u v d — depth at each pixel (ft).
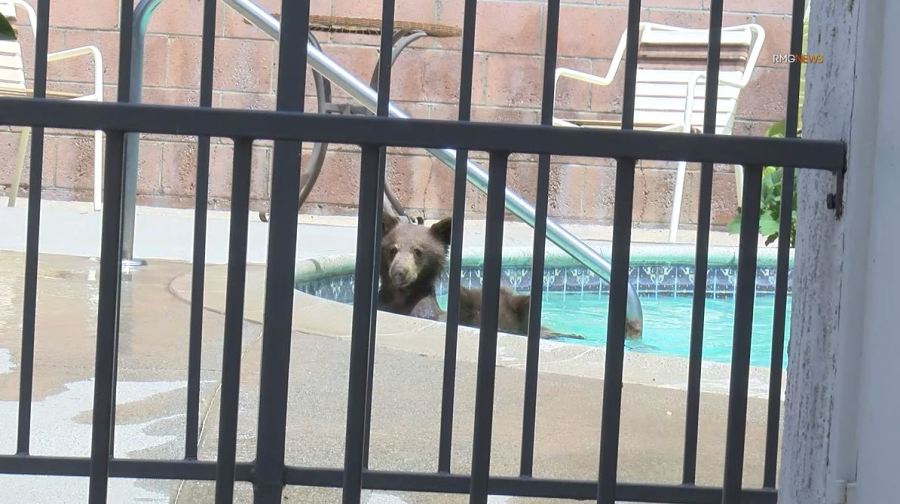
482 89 27.96
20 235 19.27
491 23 27.78
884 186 4.06
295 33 4.62
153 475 6.21
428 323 12.49
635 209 28.04
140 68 13.60
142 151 27.53
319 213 27.81
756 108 28.14
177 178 27.68
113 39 27.58
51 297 13.35
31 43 27.32
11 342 10.72
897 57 4.00
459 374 10.08
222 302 13.12
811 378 4.40
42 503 6.34
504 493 6.22
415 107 27.89
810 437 4.40
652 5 27.68
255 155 26.84
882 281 4.06
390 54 6.10
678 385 9.91
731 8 27.91
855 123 4.17
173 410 8.42
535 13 27.78
